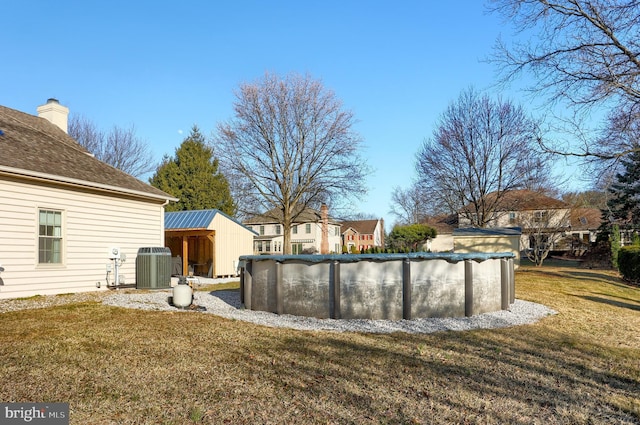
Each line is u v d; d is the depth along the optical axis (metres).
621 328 8.26
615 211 29.08
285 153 30.58
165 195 15.04
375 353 5.89
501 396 4.39
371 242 59.62
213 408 3.94
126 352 5.71
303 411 3.91
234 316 8.46
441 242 45.97
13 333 6.69
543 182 26.66
